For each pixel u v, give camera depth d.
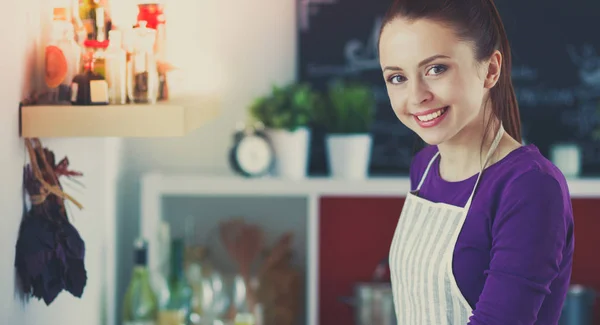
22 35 1.46
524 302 1.27
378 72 3.03
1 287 1.36
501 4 3.04
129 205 2.99
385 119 3.04
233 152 2.78
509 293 1.27
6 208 1.37
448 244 1.38
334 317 2.98
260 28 2.99
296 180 2.75
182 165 3.01
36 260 1.44
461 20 1.32
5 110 1.36
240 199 3.02
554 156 2.87
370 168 3.05
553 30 3.04
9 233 1.39
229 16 2.97
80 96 1.48
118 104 1.50
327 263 2.97
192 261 2.88
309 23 3.01
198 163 3.02
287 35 3.00
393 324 2.74
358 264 2.97
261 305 2.83
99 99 1.48
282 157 2.79
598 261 2.96
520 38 3.04
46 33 1.63
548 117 3.05
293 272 2.88
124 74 1.51
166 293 2.57
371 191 2.76
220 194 2.84
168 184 2.75
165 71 1.73
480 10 1.36
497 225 1.31
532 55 3.04
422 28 1.31
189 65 2.92
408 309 1.49
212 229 3.02
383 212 2.96
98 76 1.48
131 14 1.92
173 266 2.59
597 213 2.95
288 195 2.78
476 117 1.39
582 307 2.73
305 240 3.03
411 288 1.46
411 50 1.32
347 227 2.96
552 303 1.38
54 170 1.53
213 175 2.93
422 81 1.33
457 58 1.32
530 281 1.27
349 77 3.03
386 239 2.96
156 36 1.72
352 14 3.01
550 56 3.04
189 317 2.62
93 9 1.55
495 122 1.40
